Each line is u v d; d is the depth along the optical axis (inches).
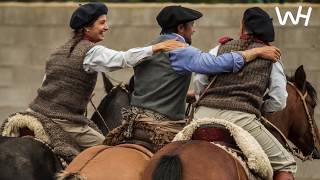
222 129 384.2
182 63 399.9
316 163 729.0
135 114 403.2
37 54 767.1
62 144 426.3
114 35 751.7
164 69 405.1
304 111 458.9
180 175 341.7
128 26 752.3
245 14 413.1
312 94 467.2
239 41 410.6
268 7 744.3
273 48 401.4
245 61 396.2
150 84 406.3
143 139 400.5
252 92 398.0
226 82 400.2
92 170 362.0
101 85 741.3
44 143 420.2
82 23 434.3
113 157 370.0
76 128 435.8
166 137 397.7
